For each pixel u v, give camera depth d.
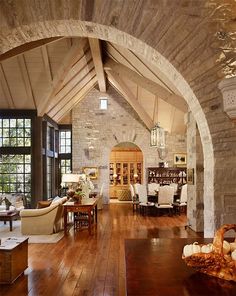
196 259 1.75
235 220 4.05
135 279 1.73
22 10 4.19
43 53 8.85
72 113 14.15
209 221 4.28
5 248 4.09
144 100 12.52
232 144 4.08
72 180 8.81
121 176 16.62
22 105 10.77
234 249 1.89
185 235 7.26
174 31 4.16
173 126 13.65
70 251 5.73
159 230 7.89
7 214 7.81
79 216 8.53
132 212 11.31
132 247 2.45
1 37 4.34
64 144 14.46
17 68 9.42
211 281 1.69
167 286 1.62
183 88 4.44
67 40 8.48
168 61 4.19
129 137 14.12
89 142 14.11
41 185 11.04
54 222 7.38
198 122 4.46
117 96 14.18
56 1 4.17
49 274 4.45
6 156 11.23
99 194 12.55
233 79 3.09
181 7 4.16
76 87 11.76
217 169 4.09
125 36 4.36
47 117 12.03
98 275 4.40
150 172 13.62
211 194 4.18
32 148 10.96
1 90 10.26
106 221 9.30
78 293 3.76
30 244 6.30
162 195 10.41
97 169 14.03
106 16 4.19
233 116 3.26
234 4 4.14
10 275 4.05
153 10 4.18
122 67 10.20
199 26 4.14
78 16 4.18
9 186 11.20
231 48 4.13
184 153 14.00
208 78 4.13
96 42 8.03
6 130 11.18
